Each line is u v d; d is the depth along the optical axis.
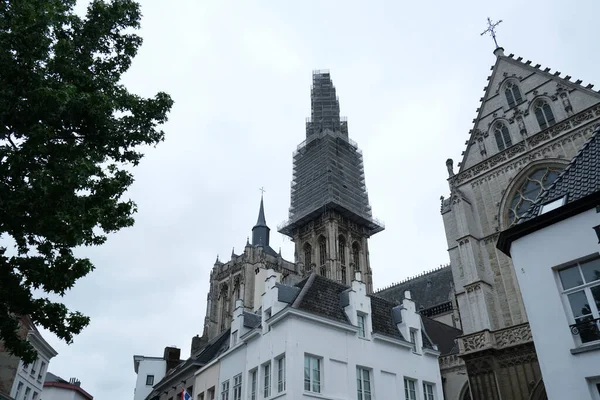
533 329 18.48
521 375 31.42
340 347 30.03
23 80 14.32
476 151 42.59
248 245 118.31
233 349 34.41
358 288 33.41
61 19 16.39
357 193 132.62
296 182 135.62
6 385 41.78
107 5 17.39
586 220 18.06
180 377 44.03
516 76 42.00
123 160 17.95
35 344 52.75
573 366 16.94
